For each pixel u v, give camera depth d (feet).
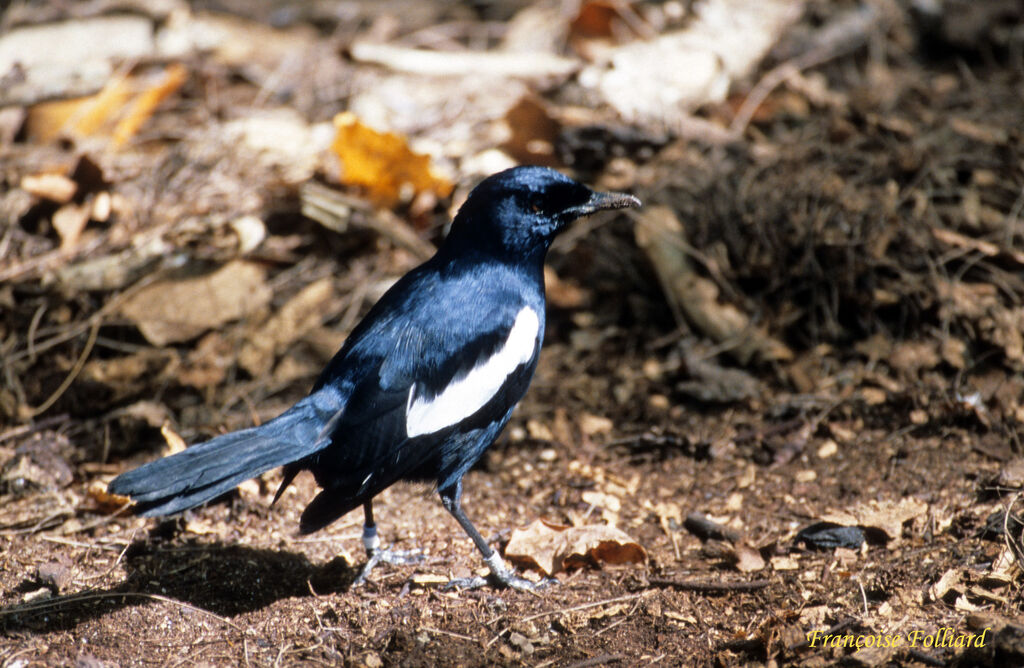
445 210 39.65
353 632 24.86
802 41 48.03
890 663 22.29
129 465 31.07
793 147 40.91
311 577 26.99
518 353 26.32
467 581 26.68
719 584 25.77
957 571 24.89
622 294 37.78
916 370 32.99
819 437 31.81
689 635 24.31
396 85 46.80
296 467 24.97
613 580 26.78
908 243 35.63
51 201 38.55
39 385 33.37
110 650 24.02
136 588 26.27
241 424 32.22
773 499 29.45
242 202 39.78
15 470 30.25
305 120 44.88
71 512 28.99
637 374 35.12
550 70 46.16
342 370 25.11
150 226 38.32
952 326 33.78
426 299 25.88
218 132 43.14
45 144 42.68
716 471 31.04
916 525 27.22
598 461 31.96
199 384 33.81
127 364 33.91
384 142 38.45
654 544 28.12
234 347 34.96
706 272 36.68
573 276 38.40
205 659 23.86
